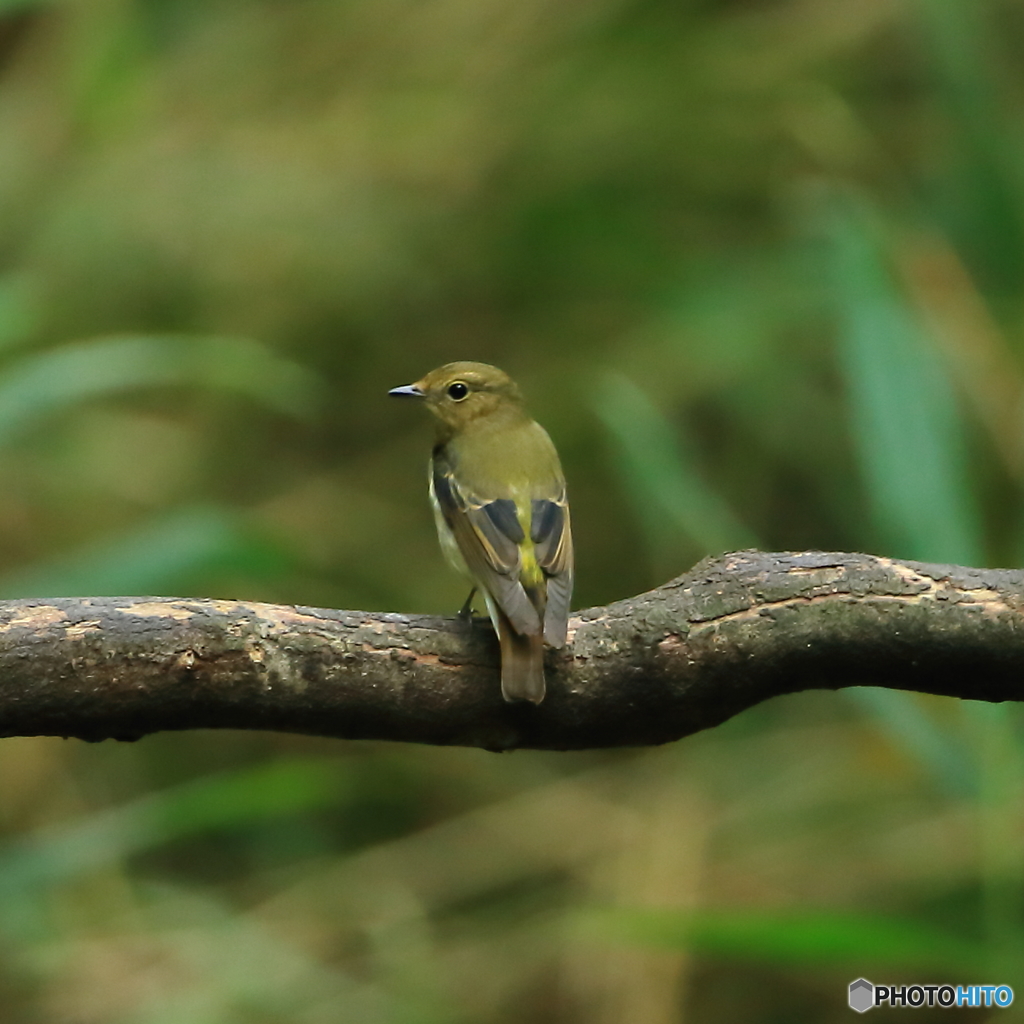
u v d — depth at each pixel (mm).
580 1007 10516
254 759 12352
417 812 12281
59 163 14711
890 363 9086
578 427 13672
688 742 12172
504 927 11070
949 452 8828
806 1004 10844
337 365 14289
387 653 6141
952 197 12688
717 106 14625
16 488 12930
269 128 14852
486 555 7195
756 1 15203
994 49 13602
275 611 6105
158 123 14852
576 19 14945
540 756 12516
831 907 10477
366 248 14375
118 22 14805
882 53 14727
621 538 13461
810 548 13336
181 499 13219
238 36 15266
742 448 13578
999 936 8242
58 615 5906
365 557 13266
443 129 14766
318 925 10867
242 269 14258
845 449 13336
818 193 10180
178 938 10148
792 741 12000
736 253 14148
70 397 10555
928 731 8352
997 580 6223
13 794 11594
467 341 14445
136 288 14133
